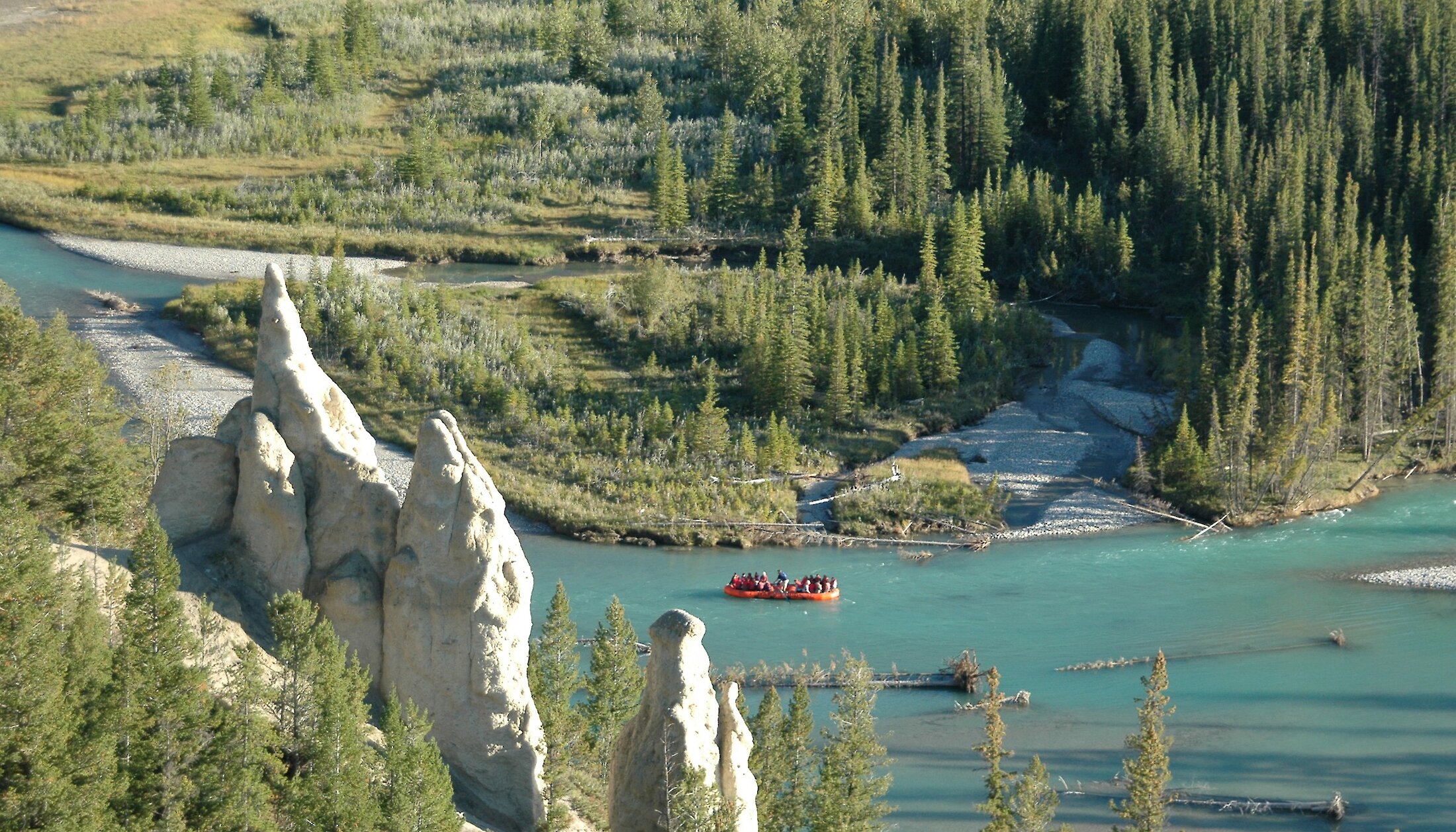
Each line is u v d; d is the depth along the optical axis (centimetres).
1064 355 15450
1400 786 6775
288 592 4394
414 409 12350
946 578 10000
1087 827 6309
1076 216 18425
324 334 13388
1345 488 11956
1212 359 12888
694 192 19512
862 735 5359
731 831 4225
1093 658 8456
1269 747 7181
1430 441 12950
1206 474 11588
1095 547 10700
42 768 3828
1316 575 9994
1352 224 15562
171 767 4081
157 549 4212
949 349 13975
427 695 4628
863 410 13275
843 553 10569
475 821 4503
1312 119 18688
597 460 11725
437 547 4638
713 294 15400
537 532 10812
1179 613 9250
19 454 5528
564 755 5134
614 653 5856
